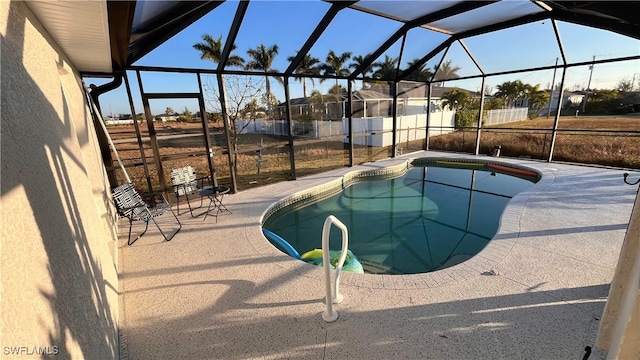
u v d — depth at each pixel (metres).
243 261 3.28
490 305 2.39
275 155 7.72
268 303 2.53
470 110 12.20
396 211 6.11
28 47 1.57
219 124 5.80
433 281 2.73
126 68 4.53
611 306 1.23
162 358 2.00
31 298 0.88
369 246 4.72
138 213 3.92
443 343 2.03
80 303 1.38
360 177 8.00
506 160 8.09
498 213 5.83
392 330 2.16
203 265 3.22
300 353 2.00
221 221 4.51
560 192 5.18
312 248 4.72
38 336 0.87
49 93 1.85
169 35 4.07
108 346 1.74
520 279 2.71
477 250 4.49
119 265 3.27
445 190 7.23
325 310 2.41
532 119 10.57
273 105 7.10
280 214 5.57
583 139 8.05
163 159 5.15
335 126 9.13
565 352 1.91
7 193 0.86
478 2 5.07
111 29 2.52
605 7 3.75
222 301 2.58
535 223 3.92
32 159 1.16
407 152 10.44
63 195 1.53
